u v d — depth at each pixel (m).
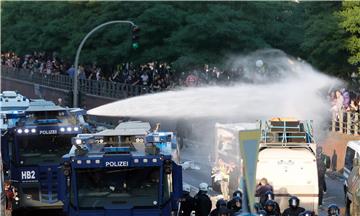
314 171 55.38
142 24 128.38
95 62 139.75
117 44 136.88
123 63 137.38
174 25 127.25
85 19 149.62
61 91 146.12
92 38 141.12
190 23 119.50
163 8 126.50
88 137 44.06
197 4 127.12
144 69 125.31
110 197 42.41
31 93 169.38
